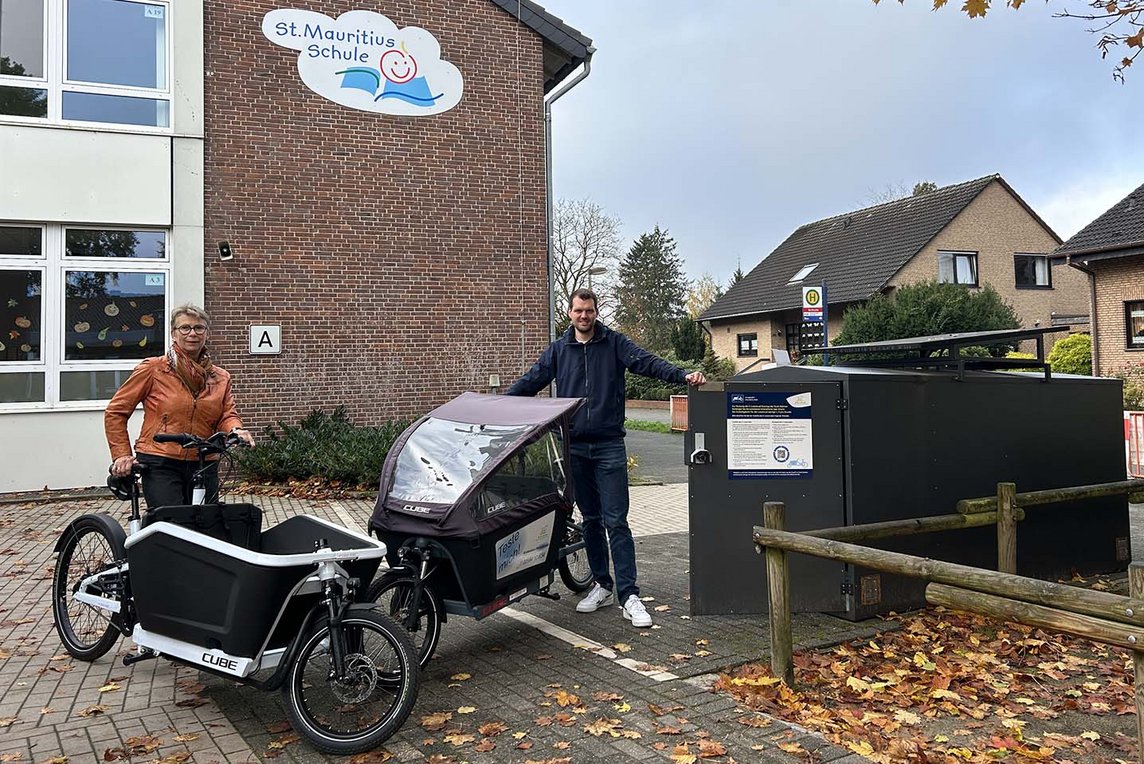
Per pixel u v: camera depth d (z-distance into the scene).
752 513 5.47
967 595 3.34
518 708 4.03
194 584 3.81
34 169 10.31
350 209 11.80
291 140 11.50
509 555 4.62
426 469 4.60
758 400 5.46
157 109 10.96
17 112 10.33
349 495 10.04
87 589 4.56
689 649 4.86
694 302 69.75
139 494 4.73
